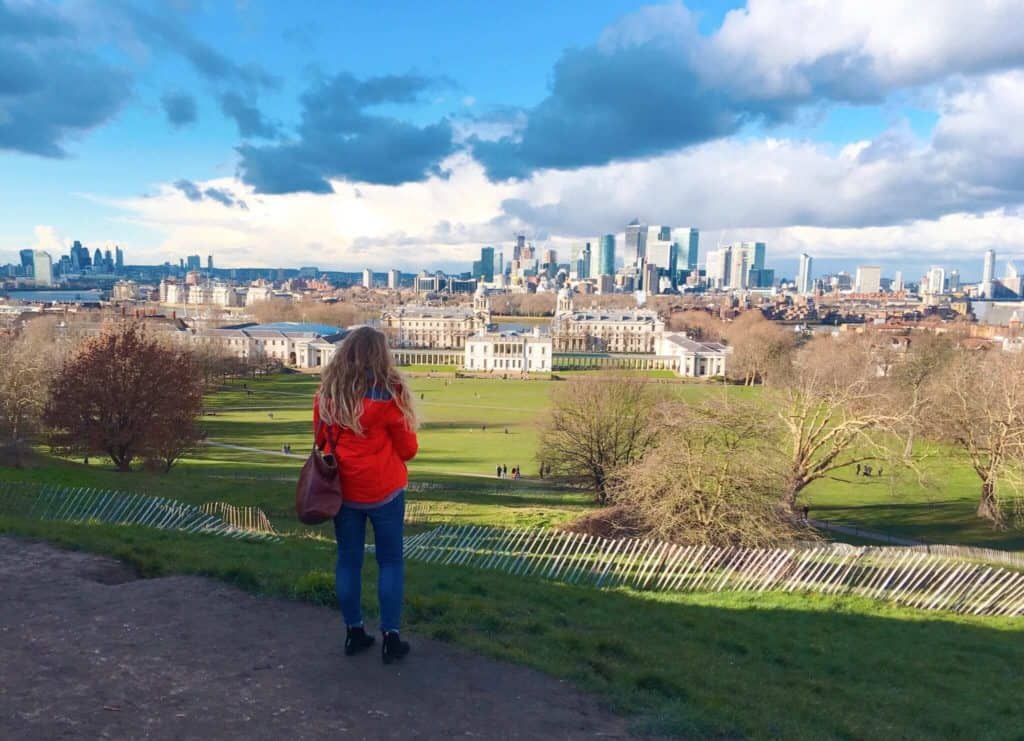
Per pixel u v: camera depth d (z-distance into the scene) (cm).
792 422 5441
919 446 6669
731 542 3634
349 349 842
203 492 4703
